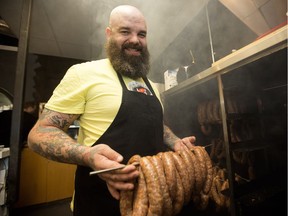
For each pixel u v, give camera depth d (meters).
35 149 0.69
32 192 2.85
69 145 0.64
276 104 1.47
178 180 0.63
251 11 1.21
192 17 1.95
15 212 2.69
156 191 0.56
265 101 1.53
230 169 1.07
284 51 0.87
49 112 0.76
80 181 0.82
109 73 0.87
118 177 0.54
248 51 0.93
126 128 0.79
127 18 0.93
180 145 0.91
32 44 3.23
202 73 1.31
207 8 1.77
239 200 1.01
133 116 0.81
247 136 1.46
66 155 0.63
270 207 1.08
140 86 0.94
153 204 0.55
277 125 1.46
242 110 1.41
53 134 0.69
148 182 0.58
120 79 0.88
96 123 0.80
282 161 1.41
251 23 1.30
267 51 0.87
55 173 3.04
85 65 0.86
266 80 1.37
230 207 1.03
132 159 0.66
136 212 0.55
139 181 0.60
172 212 0.63
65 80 0.82
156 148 0.86
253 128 1.49
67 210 2.78
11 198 1.46
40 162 2.96
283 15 1.07
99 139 0.78
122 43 0.92
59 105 0.77
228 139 1.11
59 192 3.03
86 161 0.59
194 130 2.05
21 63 1.48
